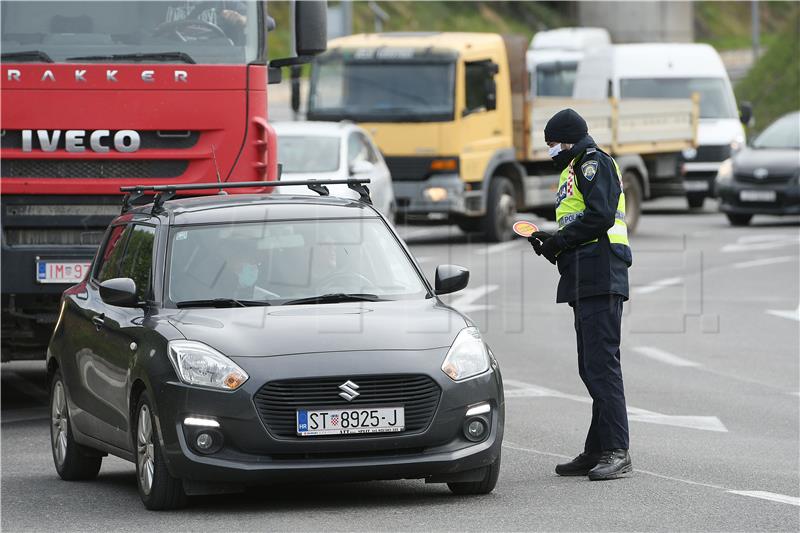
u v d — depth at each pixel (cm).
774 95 16962
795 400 3681
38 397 4009
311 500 2505
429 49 7594
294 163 6084
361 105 7662
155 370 2383
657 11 16300
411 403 2348
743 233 8400
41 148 3541
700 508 2364
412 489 2598
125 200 3036
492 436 2414
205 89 3591
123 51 3562
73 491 2708
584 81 10444
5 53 3531
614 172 2673
